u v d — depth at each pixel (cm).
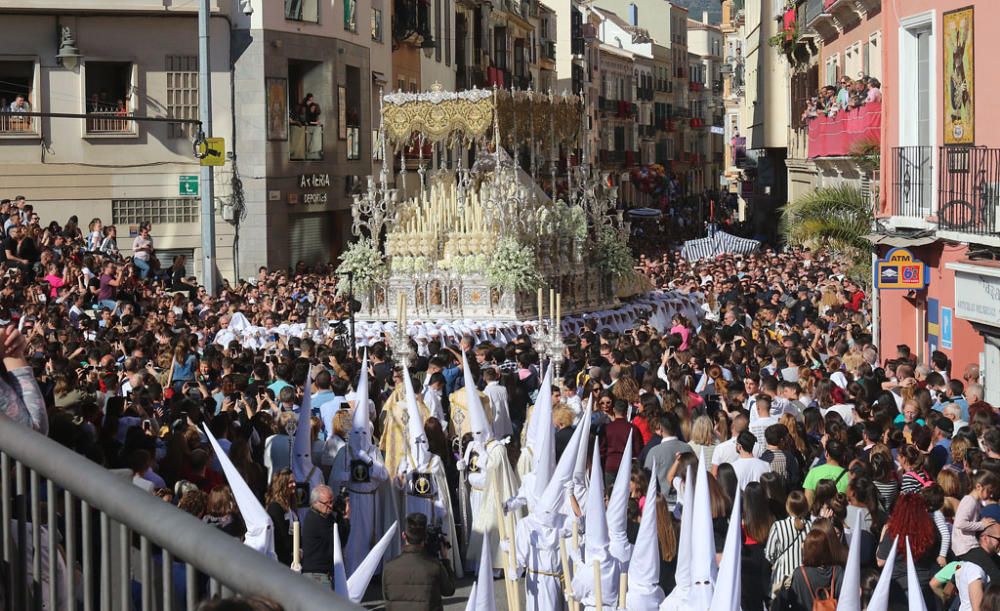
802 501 1269
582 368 2497
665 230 10044
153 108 5122
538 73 11412
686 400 2073
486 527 1728
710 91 19388
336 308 3466
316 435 1709
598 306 4112
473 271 3703
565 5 12544
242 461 1560
